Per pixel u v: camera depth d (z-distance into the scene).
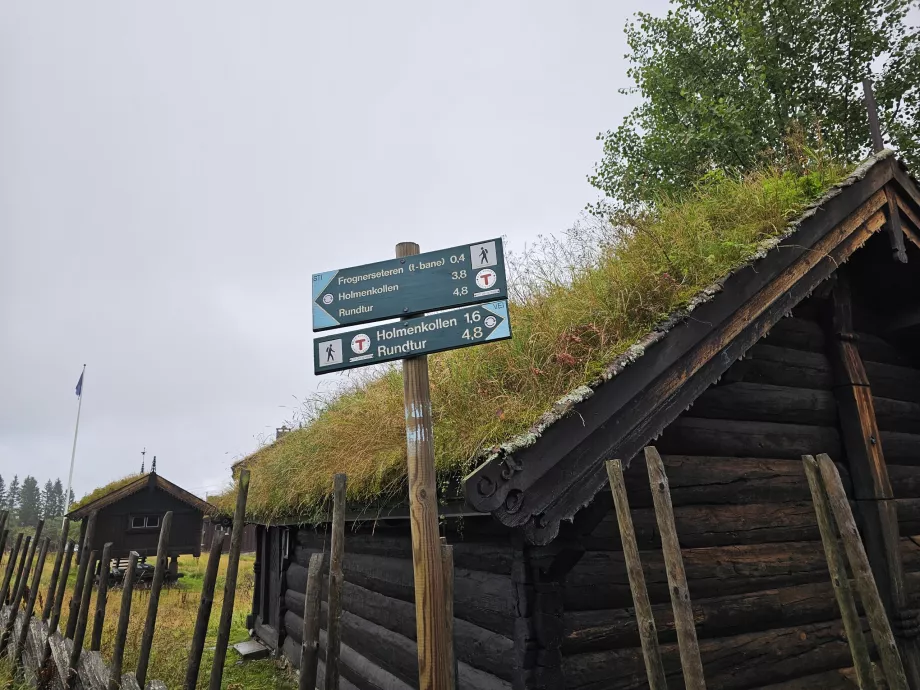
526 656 3.10
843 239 4.28
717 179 5.59
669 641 3.54
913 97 12.68
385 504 3.88
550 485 2.93
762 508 4.18
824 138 11.87
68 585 13.49
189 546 18.62
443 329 2.91
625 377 3.22
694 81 13.11
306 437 6.21
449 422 3.45
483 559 3.71
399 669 4.74
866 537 4.46
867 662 2.46
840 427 4.70
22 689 6.30
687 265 3.98
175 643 8.64
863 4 12.57
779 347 4.57
